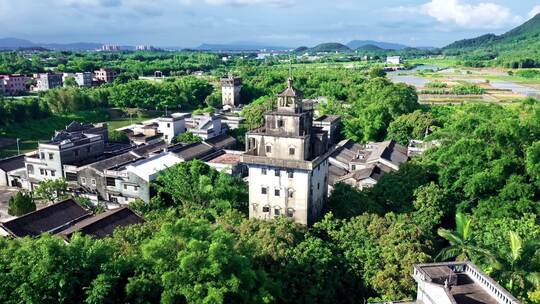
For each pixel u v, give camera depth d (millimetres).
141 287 41094
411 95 160750
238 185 84500
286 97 69438
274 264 51812
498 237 54719
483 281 39125
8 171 110375
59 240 43125
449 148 76438
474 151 71938
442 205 68250
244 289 42094
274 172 70375
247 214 79062
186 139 133875
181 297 41719
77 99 198250
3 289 39562
